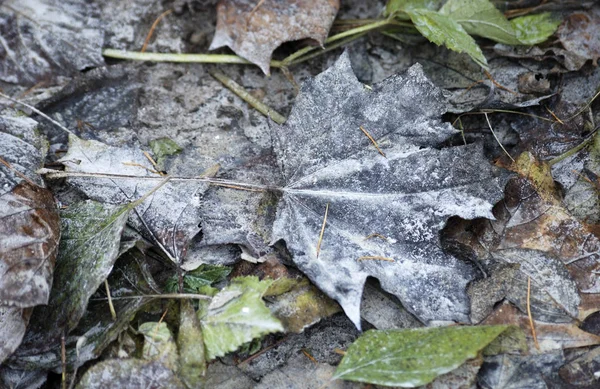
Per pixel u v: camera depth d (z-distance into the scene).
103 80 0.73
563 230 0.67
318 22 0.73
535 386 0.63
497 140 0.70
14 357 0.64
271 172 0.69
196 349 0.63
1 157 0.68
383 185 0.67
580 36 0.73
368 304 0.66
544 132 0.70
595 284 0.65
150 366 0.63
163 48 0.74
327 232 0.66
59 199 0.69
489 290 0.65
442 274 0.65
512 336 0.64
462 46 0.71
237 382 0.65
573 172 0.69
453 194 0.66
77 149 0.69
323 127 0.68
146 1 0.75
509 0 0.75
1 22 0.73
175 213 0.67
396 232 0.66
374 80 0.74
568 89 0.72
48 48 0.73
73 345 0.64
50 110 0.72
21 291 0.63
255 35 0.73
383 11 0.75
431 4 0.73
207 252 0.67
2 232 0.64
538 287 0.65
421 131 0.67
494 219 0.66
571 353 0.65
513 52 0.73
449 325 0.64
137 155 0.69
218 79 0.74
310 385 0.65
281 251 0.66
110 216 0.66
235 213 0.68
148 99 0.73
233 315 0.64
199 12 0.75
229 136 0.72
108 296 0.64
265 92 0.73
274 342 0.66
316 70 0.74
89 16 0.74
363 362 0.63
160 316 0.65
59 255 0.65
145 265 0.66
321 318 0.65
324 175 0.67
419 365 0.62
